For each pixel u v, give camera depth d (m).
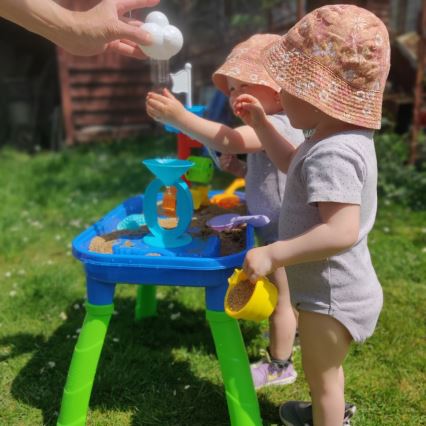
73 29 1.47
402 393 1.92
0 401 1.93
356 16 1.33
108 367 2.09
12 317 2.52
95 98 7.13
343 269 1.43
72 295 2.73
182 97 3.28
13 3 1.41
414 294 2.64
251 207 1.97
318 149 1.35
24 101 7.39
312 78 1.33
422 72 4.48
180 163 1.69
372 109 1.35
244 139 1.77
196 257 1.58
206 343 2.30
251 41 1.90
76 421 1.69
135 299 2.70
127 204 2.14
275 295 1.43
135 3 1.58
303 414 1.74
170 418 1.83
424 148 4.71
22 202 4.52
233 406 1.61
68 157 6.28
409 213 3.93
